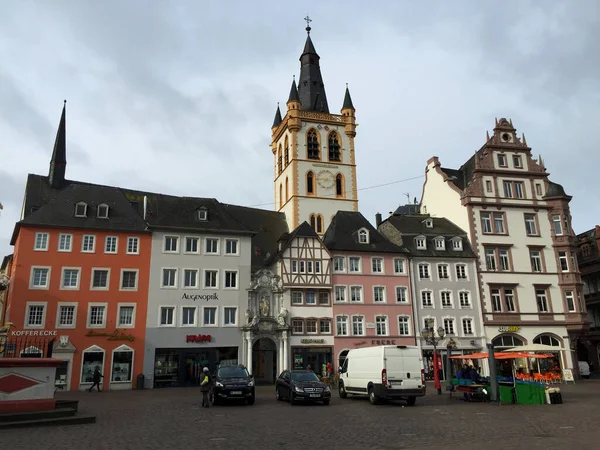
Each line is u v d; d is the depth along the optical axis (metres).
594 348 65.31
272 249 61.94
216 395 26.89
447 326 53.75
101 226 45.88
